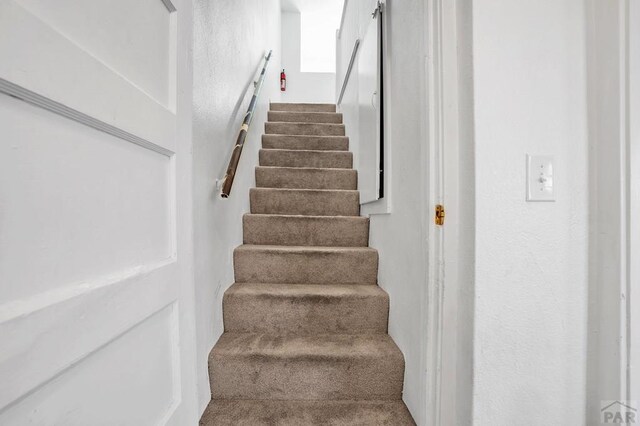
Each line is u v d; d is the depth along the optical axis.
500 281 0.75
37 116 0.37
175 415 0.67
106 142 0.49
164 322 0.66
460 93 0.79
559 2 0.75
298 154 2.54
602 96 0.74
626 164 0.71
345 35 3.09
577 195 0.76
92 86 0.44
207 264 1.14
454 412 0.83
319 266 1.59
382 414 1.07
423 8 0.89
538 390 0.76
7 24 0.33
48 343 0.37
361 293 1.40
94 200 0.46
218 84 1.29
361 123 2.02
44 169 0.38
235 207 1.64
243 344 1.23
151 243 0.61
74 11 0.42
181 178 0.72
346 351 1.18
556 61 0.75
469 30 0.75
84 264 0.44
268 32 3.04
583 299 0.77
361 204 2.01
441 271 0.83
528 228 0.75
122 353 0.52
